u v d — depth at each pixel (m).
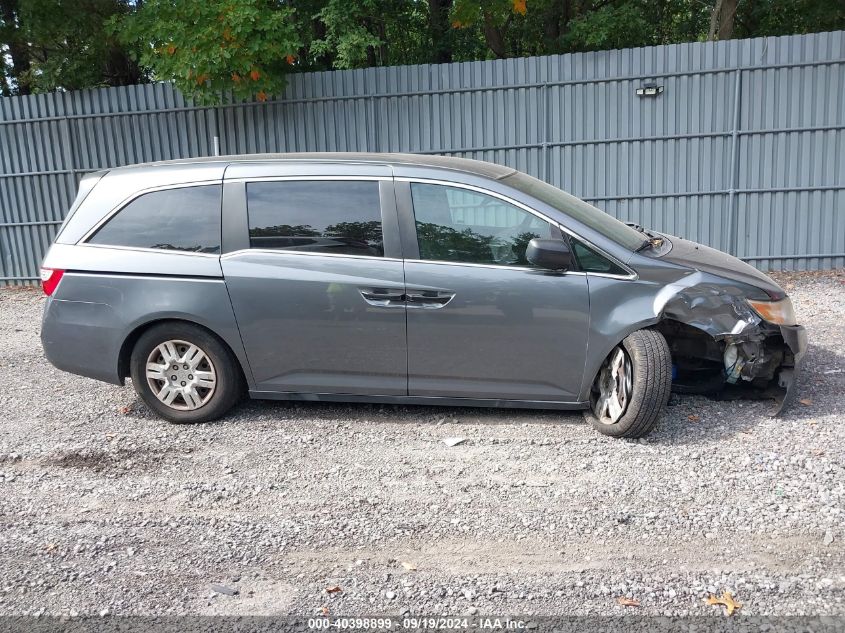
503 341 4.69
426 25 19.05
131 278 4.97
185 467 4.50
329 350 4.87
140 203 5.08
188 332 4.98
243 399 5.57
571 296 4.59
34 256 12.30
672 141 10.57
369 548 3.55
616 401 4.66
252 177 4.97
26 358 7.43
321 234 4.86
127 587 3.29
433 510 3.88
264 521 3.83
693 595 3.09
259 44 10.59
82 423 5.31
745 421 4.87
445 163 5.03
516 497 3.99
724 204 10.63
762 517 3.69
